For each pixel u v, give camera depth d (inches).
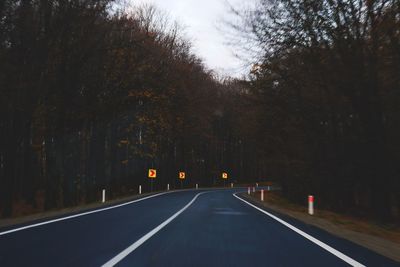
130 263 291.6
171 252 336.5
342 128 1002.1
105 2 975.0
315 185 1272.1
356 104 828.6
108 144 1630.2
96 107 1191.6
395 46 738.2
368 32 763.4
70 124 1147.9
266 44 855.7
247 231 481.4
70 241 389.7
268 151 1619.1
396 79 769.6
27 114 938.1
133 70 1277.1
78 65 1014.4
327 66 837.2
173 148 2583.7
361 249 359.9
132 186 2160.4
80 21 956.0
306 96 1010.7
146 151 1929.1
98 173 1504.7
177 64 1861.5
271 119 1203.9
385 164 824.3
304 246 375.2
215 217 658.2
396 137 835.4
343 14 754.2
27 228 490.3
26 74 874.1
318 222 590.2
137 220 596.4
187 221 586.9
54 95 1042.7
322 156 1072.2
